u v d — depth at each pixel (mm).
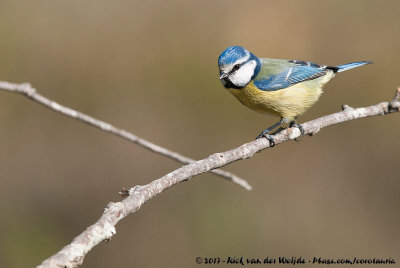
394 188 12453
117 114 12906
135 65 13211
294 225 11867
